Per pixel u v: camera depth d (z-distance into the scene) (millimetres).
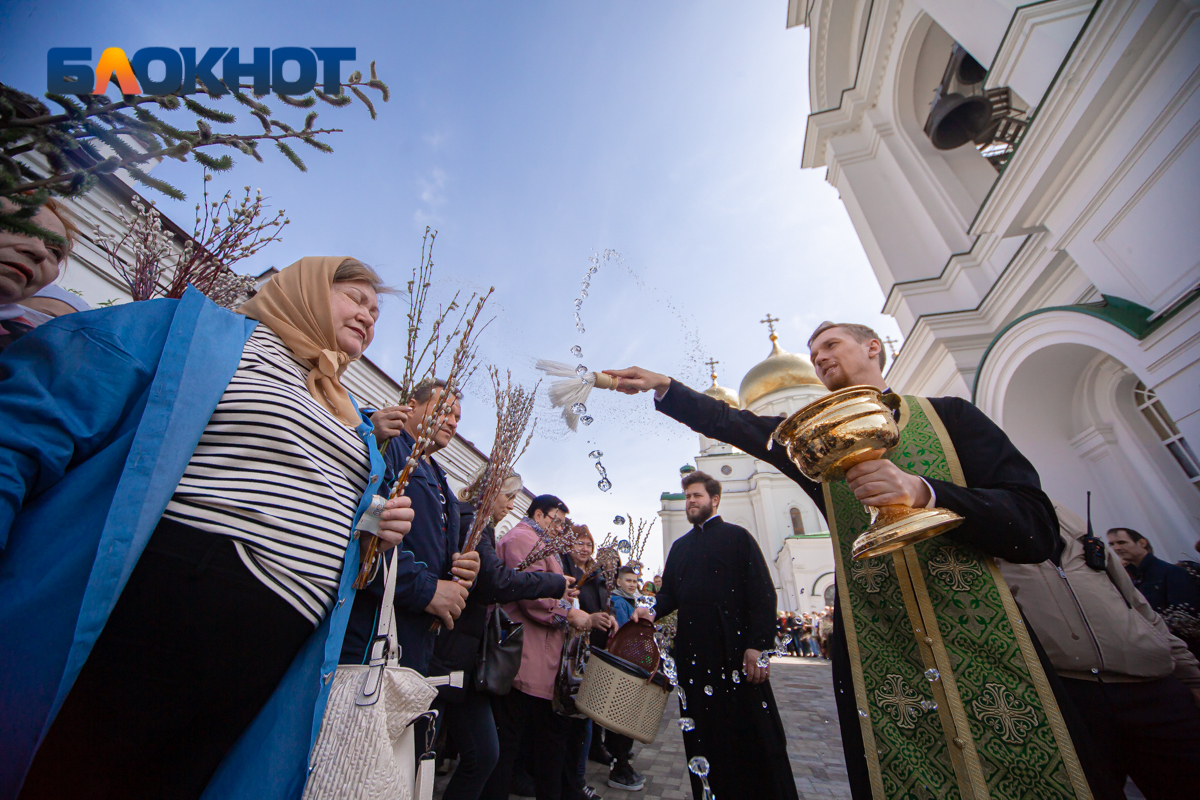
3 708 617
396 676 1019
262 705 925
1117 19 3352
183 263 1670
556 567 2643
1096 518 5539
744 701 2264
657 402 1716
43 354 812
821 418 1178
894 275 7992
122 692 761
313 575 932
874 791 1131
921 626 1184
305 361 1200
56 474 750
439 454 6039
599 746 3660
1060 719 1007
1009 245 6375
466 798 1750
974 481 1274
